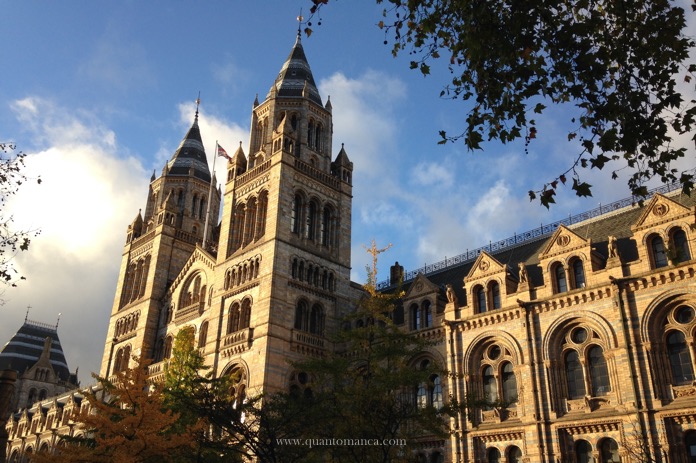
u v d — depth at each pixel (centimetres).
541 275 5447
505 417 4931
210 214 9844
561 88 2056
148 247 9144
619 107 1983
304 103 7688
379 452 3425
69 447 3453
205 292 7631
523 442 4694
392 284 7650
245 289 6638
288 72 8081
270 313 6141
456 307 5609
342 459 3534
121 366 8475
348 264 7244
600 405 4441
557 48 2014
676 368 4212
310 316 6600
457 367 5353
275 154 7044
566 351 4803
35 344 15412
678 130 1980
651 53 2014
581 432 4447
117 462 3108
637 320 4412
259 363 5975
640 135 2003
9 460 11331
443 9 2069
